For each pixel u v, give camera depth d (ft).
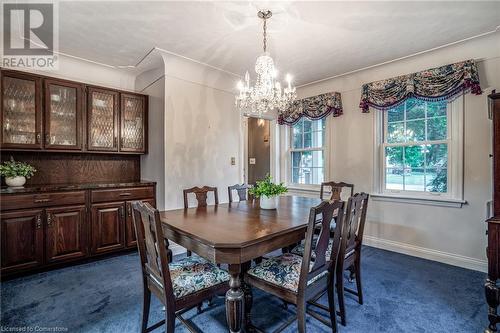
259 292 7.36
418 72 9.75
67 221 8.87
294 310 6.46
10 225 7.88
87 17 7.34
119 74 11.62
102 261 9.56
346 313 6.29
